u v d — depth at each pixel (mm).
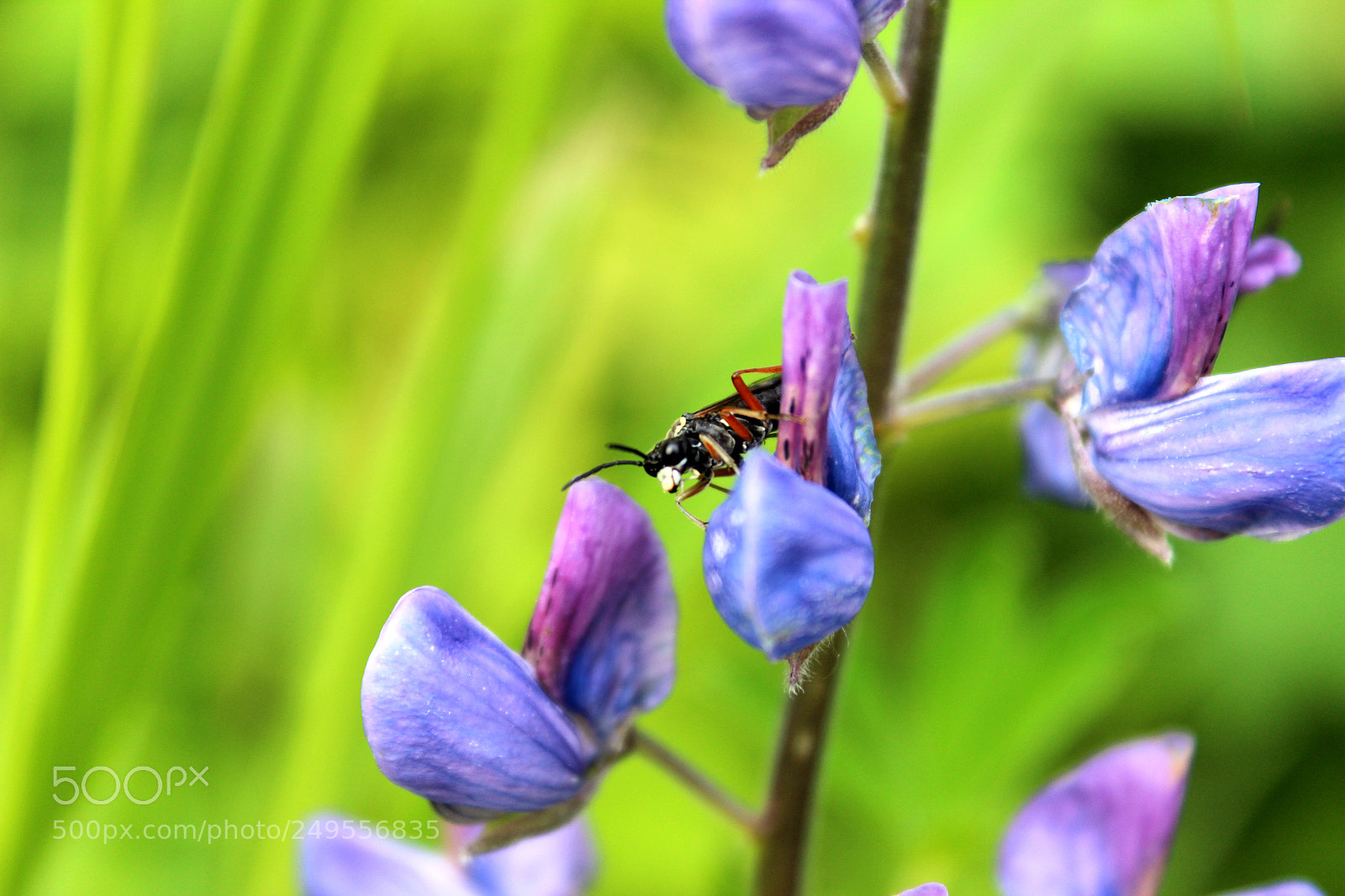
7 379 489
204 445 314
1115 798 309
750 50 276
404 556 343
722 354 353
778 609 277
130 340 338
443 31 502
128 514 312
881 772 348
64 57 535
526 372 347
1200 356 292
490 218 342
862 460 282
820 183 452
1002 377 498
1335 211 515
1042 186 498
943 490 480
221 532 382
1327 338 512
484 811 294
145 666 316
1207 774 451
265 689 381
